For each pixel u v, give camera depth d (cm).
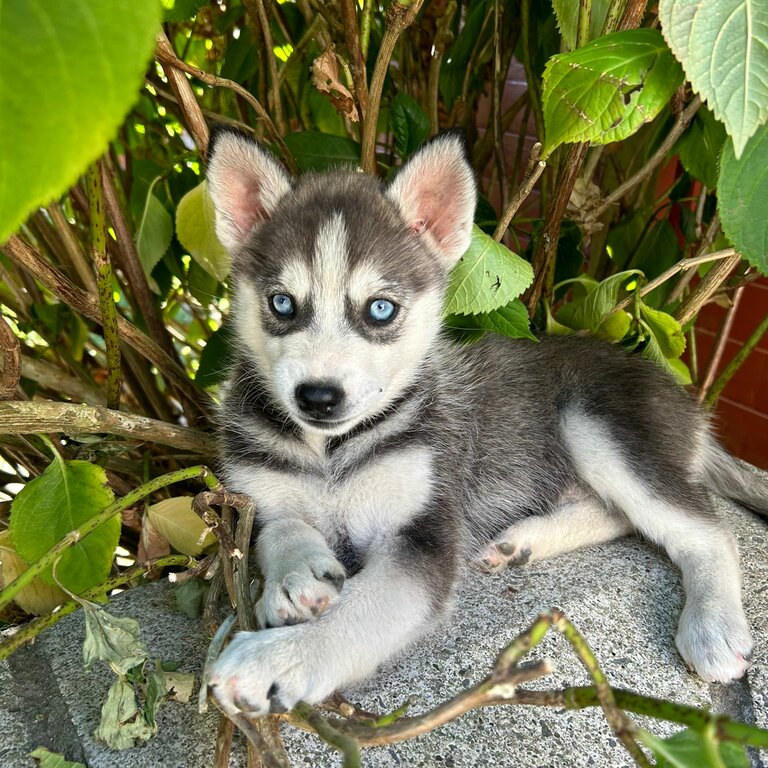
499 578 39
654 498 40
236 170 39
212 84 40
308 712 25
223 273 44
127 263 46
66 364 55
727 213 30
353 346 35
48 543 34
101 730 29
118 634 28
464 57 53
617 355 46
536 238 45
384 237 38
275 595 31
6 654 29
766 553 42
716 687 33
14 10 13
